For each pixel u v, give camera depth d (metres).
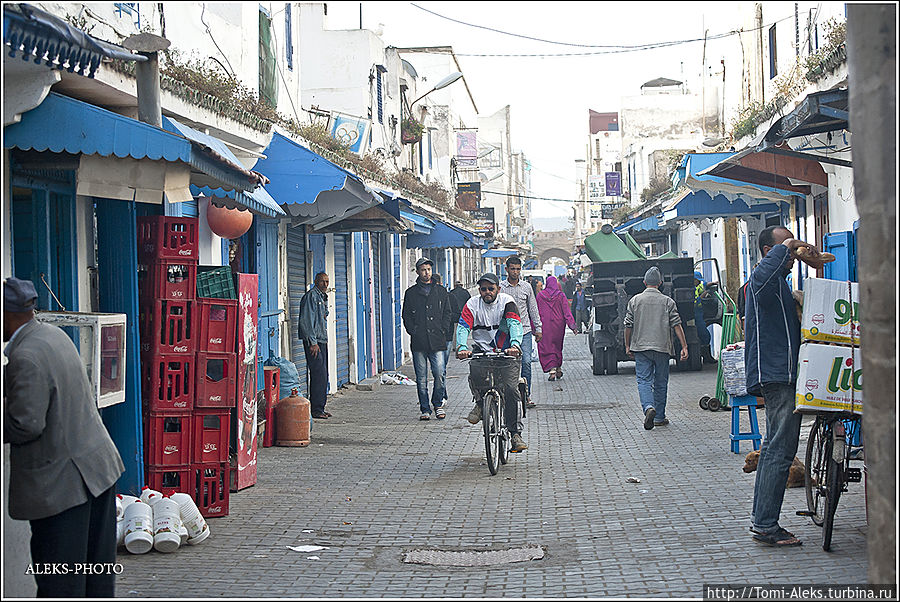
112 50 6.28
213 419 8.30
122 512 7.04
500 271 68.06
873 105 4.10
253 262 13.02
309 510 8.25
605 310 20.23
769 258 6.72
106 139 6.52
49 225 7.59
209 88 10.13
